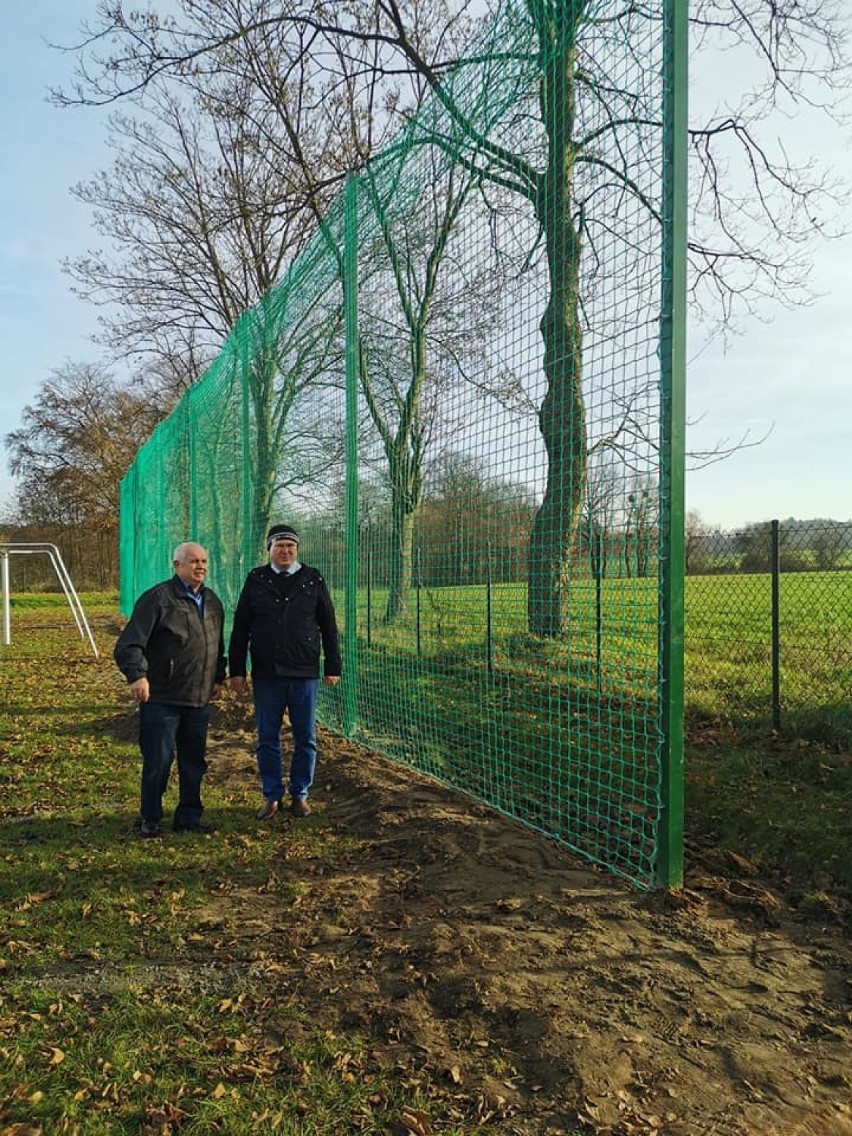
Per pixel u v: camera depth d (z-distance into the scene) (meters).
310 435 7.88
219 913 3.80
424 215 5.67
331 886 4.04
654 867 3.74
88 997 3.05
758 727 6.58
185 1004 2.98
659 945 3.21
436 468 5.64
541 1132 2.25
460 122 5.17
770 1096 2.36
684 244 3.44
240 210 15.98
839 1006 2.79
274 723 5.22
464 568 5.35
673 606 3.54
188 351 22.47
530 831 4.53
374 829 4.84
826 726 6.32
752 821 4.48
